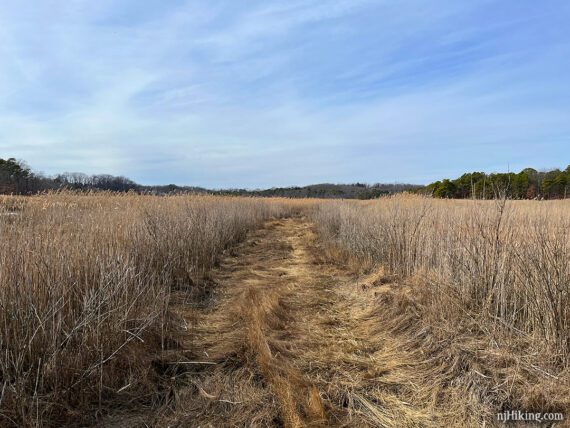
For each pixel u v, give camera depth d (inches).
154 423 107.9
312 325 186.5
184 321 185.0
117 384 124.1
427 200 394.3
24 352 114.0
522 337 140.7
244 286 260.5
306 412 111.3
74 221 208.7
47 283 137.3
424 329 162.2
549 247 150.1
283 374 132.6
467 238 201.2
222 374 135.4
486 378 121.6
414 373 135.0
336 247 407.5
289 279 287.1
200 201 465.7
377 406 117.0
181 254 278.7
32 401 100.6
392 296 213.0
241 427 106.3
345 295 240.1
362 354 154.2
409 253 246.7
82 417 108.6
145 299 180.1
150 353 146.9
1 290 124.7
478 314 160.7
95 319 135.0
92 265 168.6
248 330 166.9
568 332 125.6
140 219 265.3
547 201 277.7
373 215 383.2
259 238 561.0
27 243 145.6
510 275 164.2
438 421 108.7
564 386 111.4
